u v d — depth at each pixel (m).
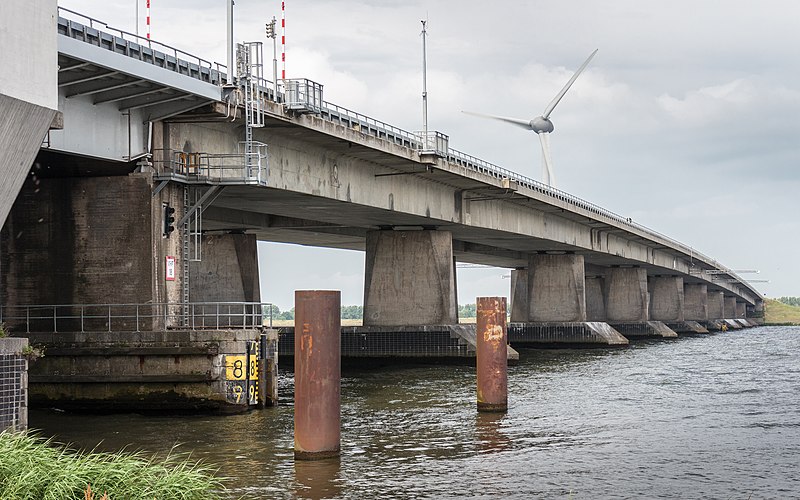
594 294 167.38
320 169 63.19
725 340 143.88
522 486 28.00
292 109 53.50
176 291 47.84
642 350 109.38
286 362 88.50
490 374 45.31
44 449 23.05
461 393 54.97
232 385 43.19
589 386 59.91
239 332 43.56
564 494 27.03
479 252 125.56
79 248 46.72
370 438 36.81
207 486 23.23
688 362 85.12
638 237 138.75
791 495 27.11
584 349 113.00
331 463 31.09
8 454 21.83
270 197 63.28
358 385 61.03
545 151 165.88
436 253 87.19
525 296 166.00
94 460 22.78
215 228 82.12
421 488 27.56
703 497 26.86
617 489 27.75
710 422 41.84
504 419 42.66
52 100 32.66
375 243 88.44
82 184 46.91
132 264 46.09
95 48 38.78
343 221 83.31
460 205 86.06
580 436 37.56
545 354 100.62
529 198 92.56
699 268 199.75
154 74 42.50
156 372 43.31
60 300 46.72
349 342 87.12
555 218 110.38
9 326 46.94
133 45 44.03
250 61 50.19
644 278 162.25
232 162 54.38
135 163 46.72
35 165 45.06
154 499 21.41
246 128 50.31
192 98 46.62
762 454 33.56
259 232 93.50
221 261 82.31
